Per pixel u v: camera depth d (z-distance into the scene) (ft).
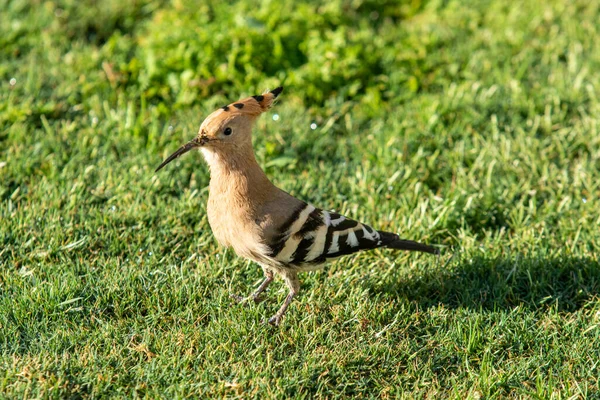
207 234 33.30
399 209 35.35
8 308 28.32
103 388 25.20
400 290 30.63
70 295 29.04
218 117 27.73
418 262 32.07
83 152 38.11
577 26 49.06
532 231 33.60
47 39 47.39
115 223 33.53
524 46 47.96
